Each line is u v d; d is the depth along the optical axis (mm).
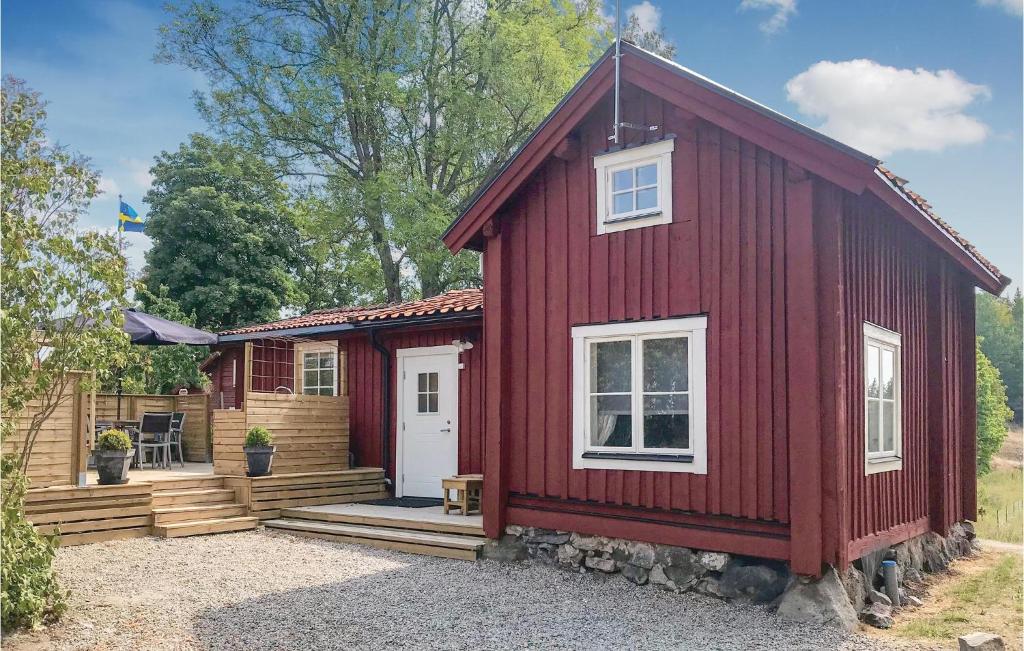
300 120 24203
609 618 7262
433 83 24922
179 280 28359
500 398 9758
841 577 7355
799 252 7633
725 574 7918
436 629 6805
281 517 12031
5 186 6793
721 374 8086
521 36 23906
